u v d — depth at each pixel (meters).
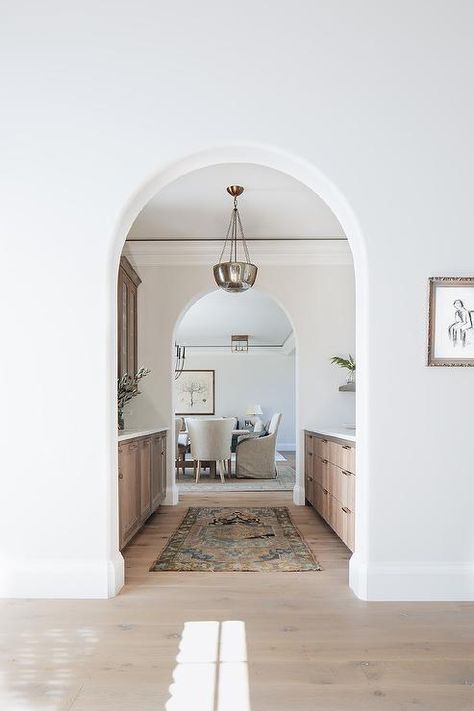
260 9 2.73
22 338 2.69
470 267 2.68
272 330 10.54
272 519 4.46
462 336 2.66
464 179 2.69
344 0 2.73
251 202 4.22
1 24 2.74
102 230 2.70
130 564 3.18
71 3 2.74
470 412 2.65
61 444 2.67
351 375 5.30
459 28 2.72
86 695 1.73
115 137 2.71
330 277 5.34
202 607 2.48
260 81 2.71
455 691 1.75
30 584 2.63
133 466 3.57
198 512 4.78
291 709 1.65
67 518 2.65
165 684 1.80
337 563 3.19
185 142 2.70
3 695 1.73
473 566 2.62
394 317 2.67
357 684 1.79
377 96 2.71
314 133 2.70
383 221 2.69
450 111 2.70
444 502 2.63
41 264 2.70
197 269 5.34
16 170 2.71
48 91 2.72
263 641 2.12
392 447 2.65
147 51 2.72
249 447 7.11
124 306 4.60
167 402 5.29
